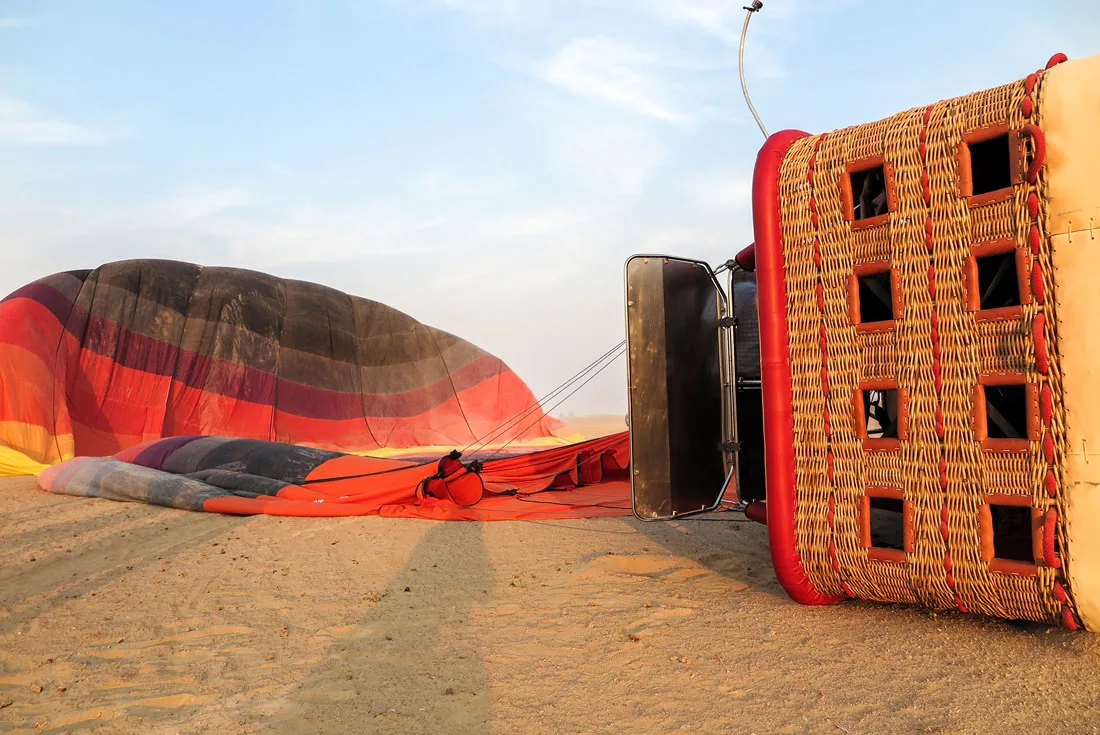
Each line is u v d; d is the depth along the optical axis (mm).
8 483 12555
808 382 4484
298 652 4281
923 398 4051
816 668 3654
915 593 4156
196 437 12156
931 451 4027
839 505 4363
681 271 6410
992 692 3271
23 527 8602
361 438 22250
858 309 4320
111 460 11570
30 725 3377
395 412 23719
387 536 7965
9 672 4137
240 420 20031
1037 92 3676
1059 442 3621
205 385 19828
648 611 4750
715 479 6520
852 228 4312
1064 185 3582
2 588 6035
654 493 6039
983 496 3859
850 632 4168
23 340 15852
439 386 24875
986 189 4797
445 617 4867
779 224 4598
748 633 4219
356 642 4422
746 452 6730
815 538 4445
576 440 25734
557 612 4844
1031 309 3693
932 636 4020
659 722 3141
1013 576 3762
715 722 3117
